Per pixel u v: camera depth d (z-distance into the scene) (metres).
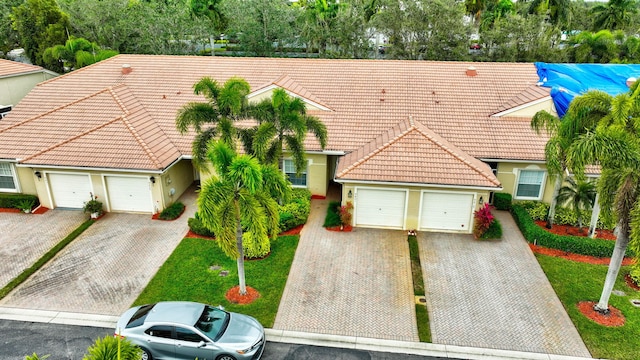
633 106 15.05
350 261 18.42
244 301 15.90
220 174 13.99
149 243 19.58
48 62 44.03
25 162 21.17
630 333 14.48
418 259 18.56
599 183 14.21
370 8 52.62
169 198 22.47
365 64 28.66
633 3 50.50
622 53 42.31
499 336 14.46
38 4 46.16
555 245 19.05
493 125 23.72
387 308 15.72
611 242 18.72
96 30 50.78
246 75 28.19
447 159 20.41
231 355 12.70
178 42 51.75
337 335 14.45
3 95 30.39
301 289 16.64
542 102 23.47
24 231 20.47
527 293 16.52
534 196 22.77
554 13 51.41
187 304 13.88
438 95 25.88
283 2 57.94
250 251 18.28
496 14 51.94
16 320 14.99
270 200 14.57
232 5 54.09
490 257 18.70
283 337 14.30
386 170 20.11
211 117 17.69
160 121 24.89
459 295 16.41
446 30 45.00
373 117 24.64
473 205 20.11
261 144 17.11
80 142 22.11
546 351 13.87
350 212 20.81
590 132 15.61
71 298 16.12
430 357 13.62
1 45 53.53
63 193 22.17
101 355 9.58
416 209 20.47
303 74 28.06
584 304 15.84
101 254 18.75
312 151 22.70
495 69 27.56
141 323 13.11
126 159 21.14
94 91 27.45
